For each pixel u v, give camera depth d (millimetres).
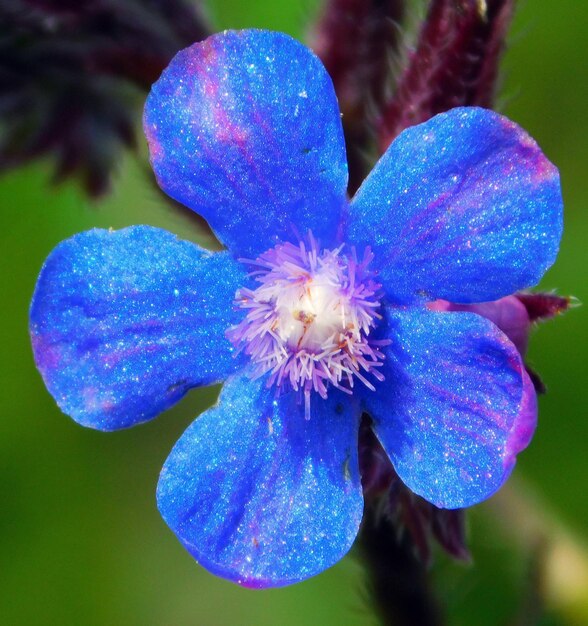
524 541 107
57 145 103
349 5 96
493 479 83
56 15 97
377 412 85
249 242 85
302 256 85
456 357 83
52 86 101
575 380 113
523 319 87
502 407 83
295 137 84
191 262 85
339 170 84
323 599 115
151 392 85
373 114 94
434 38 90
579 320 113
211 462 85
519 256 82
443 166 83
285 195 85
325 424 85
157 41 99
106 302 85
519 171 82
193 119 84
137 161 103
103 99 102
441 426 84
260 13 115
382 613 93
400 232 84
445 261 83
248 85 84
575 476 113
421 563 92
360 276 85
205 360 85
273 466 85
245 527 84
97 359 85
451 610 97
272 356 85
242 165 84
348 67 96
